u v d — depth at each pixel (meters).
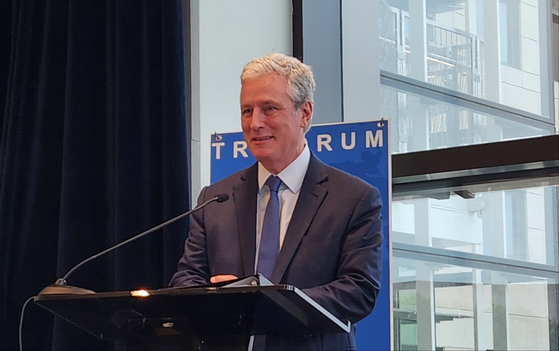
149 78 2.99
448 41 3.25
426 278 3.08
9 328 3.12
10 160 3.29
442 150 2.98
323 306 1.72
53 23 3.34
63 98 3.29
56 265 3.14
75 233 3.04
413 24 3.33
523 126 3.04
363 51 3.40
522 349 2.89
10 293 3.15
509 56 3.12
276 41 3.34
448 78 3.22
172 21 2.96
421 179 3.09
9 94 3.45
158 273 2.86
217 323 1.57
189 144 3.02
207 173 3.05
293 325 1.62
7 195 3.26
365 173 2.58
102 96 3.20
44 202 3.20
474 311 2.98
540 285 2.89
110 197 3.07
